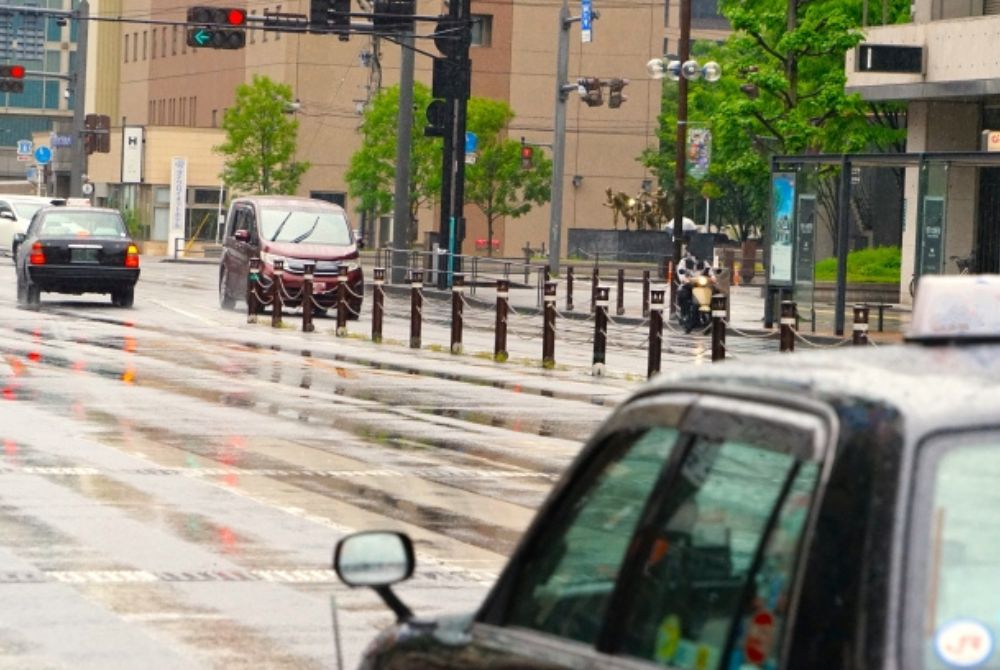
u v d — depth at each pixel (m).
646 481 7.58
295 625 19.27
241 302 86.31
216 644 18.31
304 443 34.31
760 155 95.81
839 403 6.59
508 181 168.88
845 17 90.88
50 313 72.25
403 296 102.12
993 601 6.20
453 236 104.12
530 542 8.20
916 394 6.53
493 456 33.06
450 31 102.81
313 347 59.53
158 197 179.88
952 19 89.06
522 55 197.38
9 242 129.62
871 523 6.22
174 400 41.50
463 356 58.19
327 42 192.00
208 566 22.39
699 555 7.07
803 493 6.56
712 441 7.23
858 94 94.69
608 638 7.38
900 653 6.08
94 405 40.00
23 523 25.11
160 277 113.25
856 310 46.25
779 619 6.46
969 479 6.27
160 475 29.80
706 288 75.06
